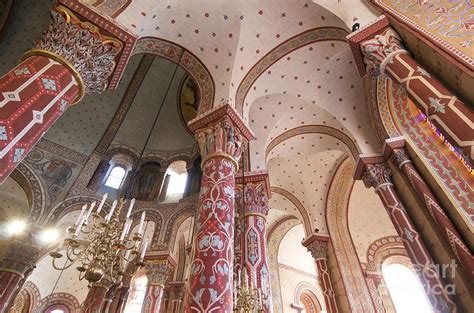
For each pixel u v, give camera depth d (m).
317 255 8.84
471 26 3.31
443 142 5.28
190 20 5.66
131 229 10.99
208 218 4.04
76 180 11.06
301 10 5.62
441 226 4.53
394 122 6.17
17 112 2.84
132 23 4.49
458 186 4.65
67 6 3.89
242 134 5.33
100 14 4.08
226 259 3.69
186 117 13.16
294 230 13.87
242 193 6.62
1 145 2.63
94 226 4.67
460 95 3.40
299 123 7.72
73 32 3.79
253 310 4.73
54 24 3.78
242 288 4.91
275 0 5.55
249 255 5.68
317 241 8.98
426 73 3.54
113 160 12.66
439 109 3.19
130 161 12.90
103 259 4.21
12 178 10.14
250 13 5.68
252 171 6.88
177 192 12.37
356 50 4.43
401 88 3.80
